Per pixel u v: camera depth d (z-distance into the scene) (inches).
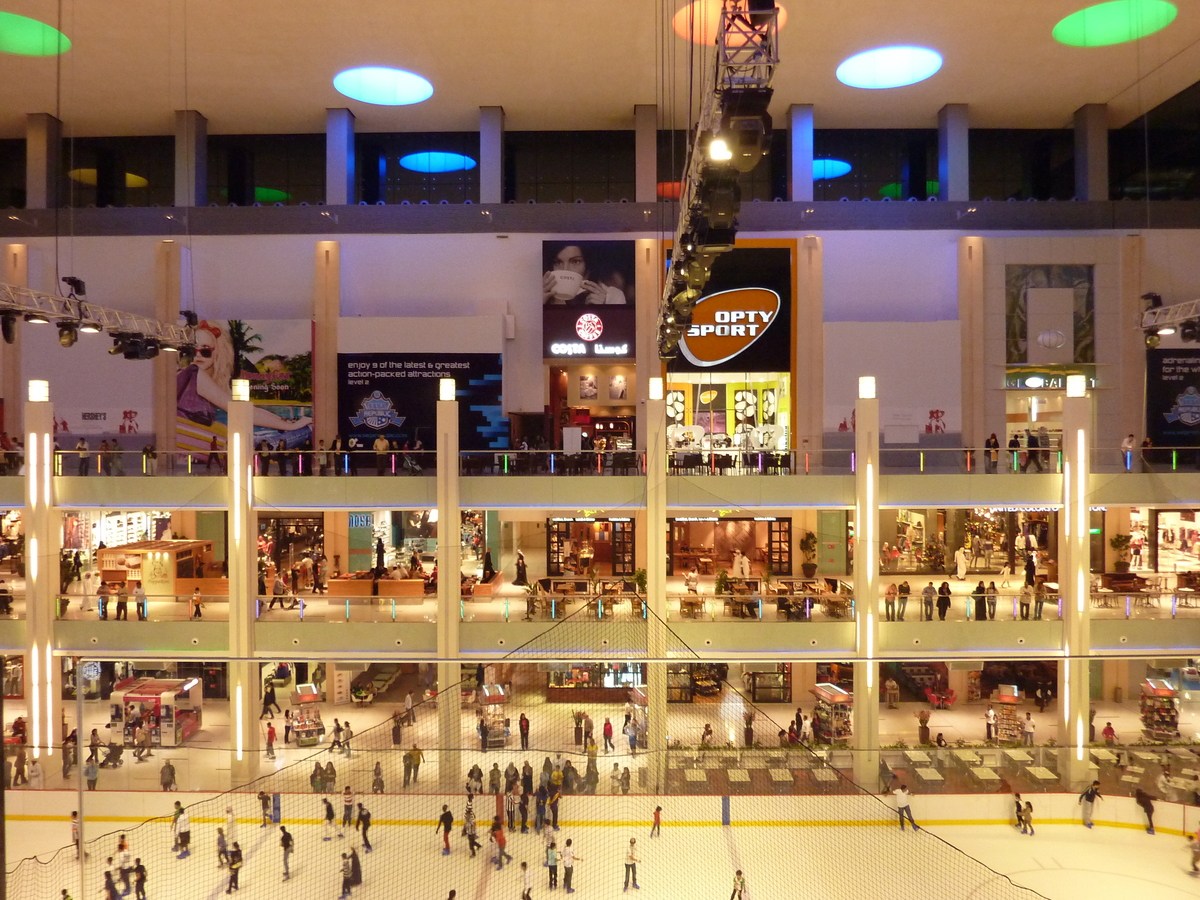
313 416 1189.1
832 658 945.5
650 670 942.4
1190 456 1027.3
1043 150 1326.3
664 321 794.2
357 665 1141.1
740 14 414.6
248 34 1014.4
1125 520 1229.1
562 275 1202.0
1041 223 1208.2
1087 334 1198.9
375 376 1178.0
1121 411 1196.5
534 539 1343.5
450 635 951.0
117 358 1187.9
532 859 785.6
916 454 1109.1
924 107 1241.4
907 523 1274.6
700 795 875.4
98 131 1305.4
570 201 1327.5
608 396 1299.2
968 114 1247.5
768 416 1210.6
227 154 1328.7
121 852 720.3
